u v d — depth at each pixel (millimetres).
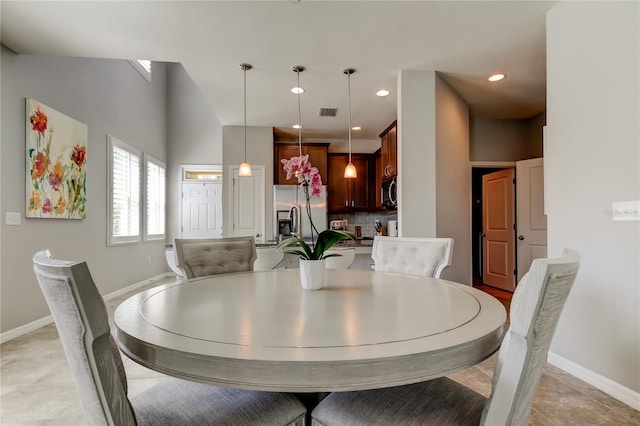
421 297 1305
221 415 949
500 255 4957
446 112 3531
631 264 1763
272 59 3025
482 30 2568
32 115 3012
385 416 947
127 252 4926
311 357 721
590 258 1989
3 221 2734
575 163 2098
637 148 1738
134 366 2314
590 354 1982
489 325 940
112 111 4508
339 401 1030
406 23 2473
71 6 2227
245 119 4750
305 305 1174
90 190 3984
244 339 825
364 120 4941
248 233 5246
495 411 785
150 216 5754
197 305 1179
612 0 1869
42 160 3139
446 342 809
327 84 3600
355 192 5996
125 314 1060
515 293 904
